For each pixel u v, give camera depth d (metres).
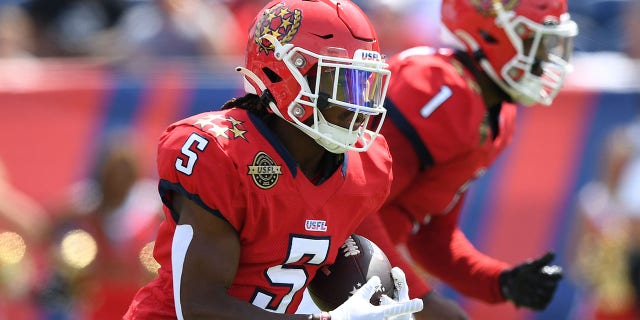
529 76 13.07
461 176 12.90
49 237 18.25
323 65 9.41
